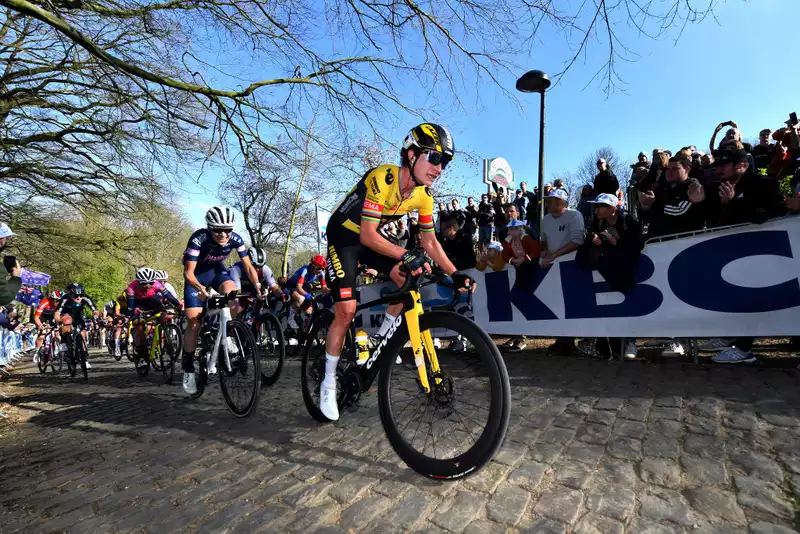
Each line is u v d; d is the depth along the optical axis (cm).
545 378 316
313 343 266
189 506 172
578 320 386
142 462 230
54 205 1006
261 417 289
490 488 162
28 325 1370
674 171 346
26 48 666
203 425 290
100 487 203
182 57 539
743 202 313
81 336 660
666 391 259
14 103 727
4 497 203
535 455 188
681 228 342
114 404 404
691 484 154
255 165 577
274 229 2036
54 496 198
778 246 300
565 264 393
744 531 127
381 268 249
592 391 274
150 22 495
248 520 155
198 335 371
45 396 498
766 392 240
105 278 2434
